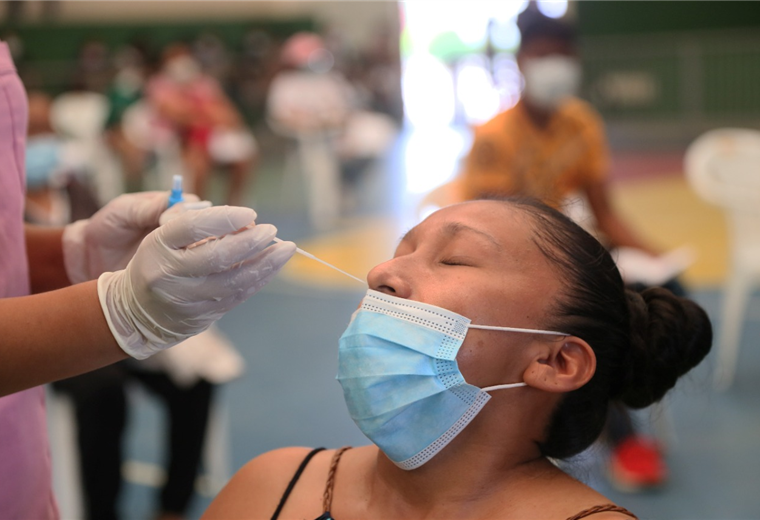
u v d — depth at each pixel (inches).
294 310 209.8
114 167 344.8
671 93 501.0
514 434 45.5
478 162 116.6
